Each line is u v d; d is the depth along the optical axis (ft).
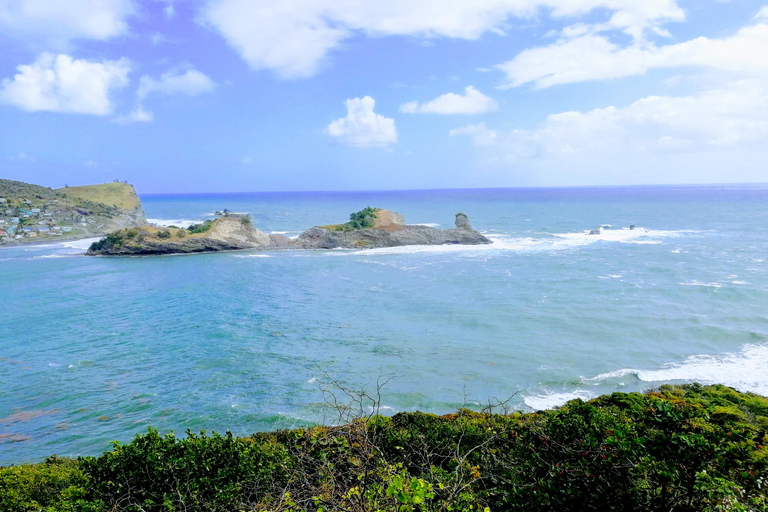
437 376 86.53
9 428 71.67
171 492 30.35
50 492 39.45
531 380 83.87
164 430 70.28
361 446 24.34
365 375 87.92
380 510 17.79
